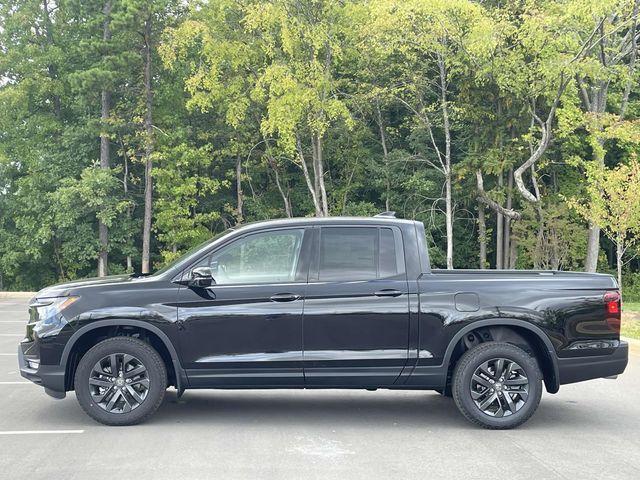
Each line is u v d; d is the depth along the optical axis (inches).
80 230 1369.3
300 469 219.3
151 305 271.6
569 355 278.2
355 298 273.6
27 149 1439.5
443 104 1187.9
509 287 278.8
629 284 1430.9
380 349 273.3
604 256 1478.8
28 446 245.0
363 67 1251.2
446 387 295.7
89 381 271.3
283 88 1096.8
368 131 1380.4
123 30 1269.7
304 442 252.7
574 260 1248.2
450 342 274.1
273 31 1161.4
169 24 1307.8
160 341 280.7
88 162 1406.3
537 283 280.8
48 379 271.9
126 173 1423.5
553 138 1149.7
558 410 315.0
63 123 1475.1
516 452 243.0
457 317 274.2
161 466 221.5
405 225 285.1
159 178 1328.7
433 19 1032.8
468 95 1211.2
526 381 274.5
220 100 1272.1
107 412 272.1
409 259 280.5
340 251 280.2
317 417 295.1
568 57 961.5
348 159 1405.0
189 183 1326.3
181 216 1342.3
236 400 330.6
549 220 1190.9
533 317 276.4
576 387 371.6
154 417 291.9
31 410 303.1
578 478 213.3
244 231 281.4
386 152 1403.8
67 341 270.7
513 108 1194.0
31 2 1408.7
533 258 1203.2
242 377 271.1
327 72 1156.5
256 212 1419.8
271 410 308.5
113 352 272.2
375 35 1080.2
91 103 1366.9
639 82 1273.4
